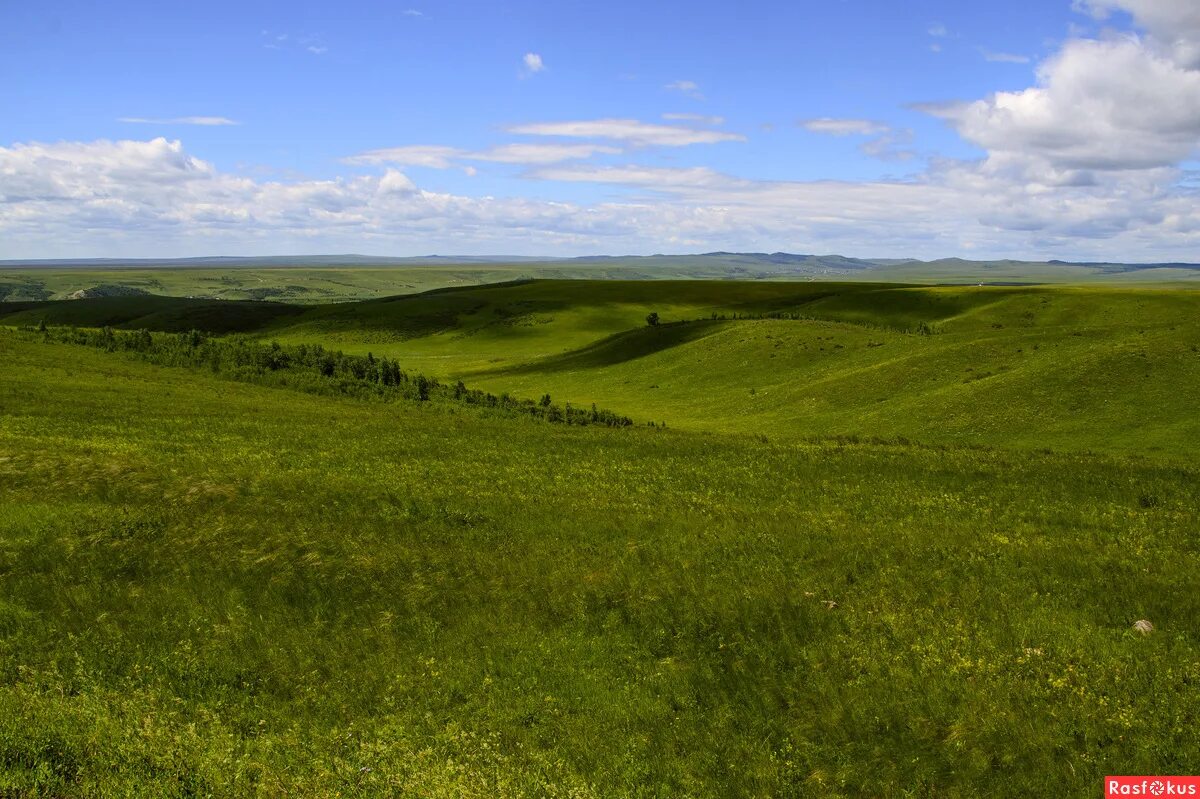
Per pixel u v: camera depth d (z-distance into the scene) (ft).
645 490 100.94
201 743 40.32
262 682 48.52
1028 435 174.60
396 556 67.87
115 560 64.95
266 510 80.12
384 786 37.68
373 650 52.80
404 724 44.04
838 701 45.91
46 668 48.08
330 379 213.25
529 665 50.67
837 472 114.73
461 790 37.29
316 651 52.31
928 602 59.47
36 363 192.54
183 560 65.51
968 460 122.62
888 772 40.16
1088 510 90.43
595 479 107.45
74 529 70.33
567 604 59.06
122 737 40.09
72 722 41.09
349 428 144.15
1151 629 53.72
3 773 35.37
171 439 122.01
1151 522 85.15
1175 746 41.11
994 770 40.06
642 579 63.46
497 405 207.21
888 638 53.42
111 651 51.01
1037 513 89.45
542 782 38.63
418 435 140.26
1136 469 114.21
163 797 35.50
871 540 75.77
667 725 44.24
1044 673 48.34
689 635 54.29
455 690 48.01
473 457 121.19
